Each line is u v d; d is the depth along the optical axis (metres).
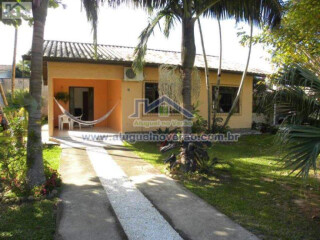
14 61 10.00
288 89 3.69
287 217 3.96
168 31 7.54
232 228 3.61
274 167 6.82
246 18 6.68
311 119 3.70
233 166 6.85
